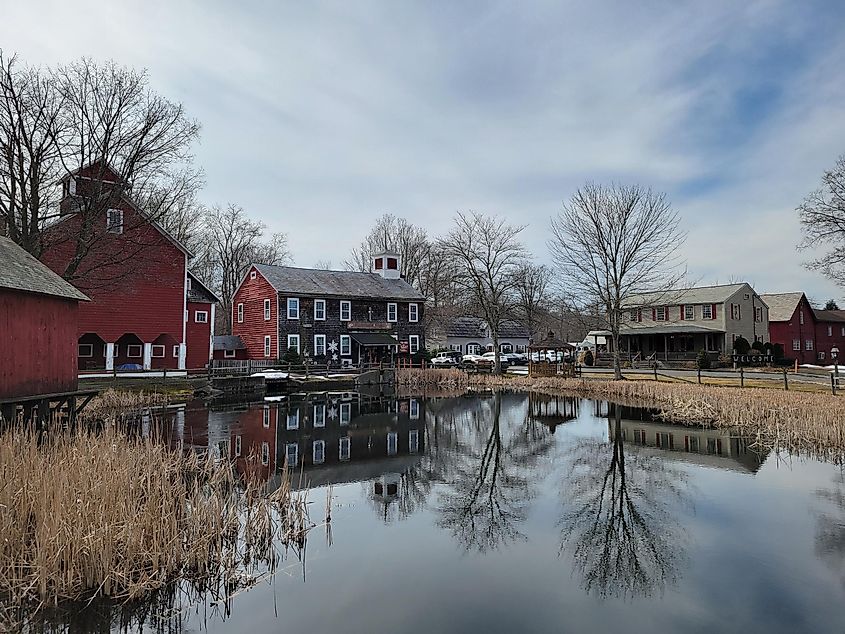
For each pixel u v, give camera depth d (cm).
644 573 761
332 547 849
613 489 1207
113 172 2569
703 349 4534
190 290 3553
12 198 2144
